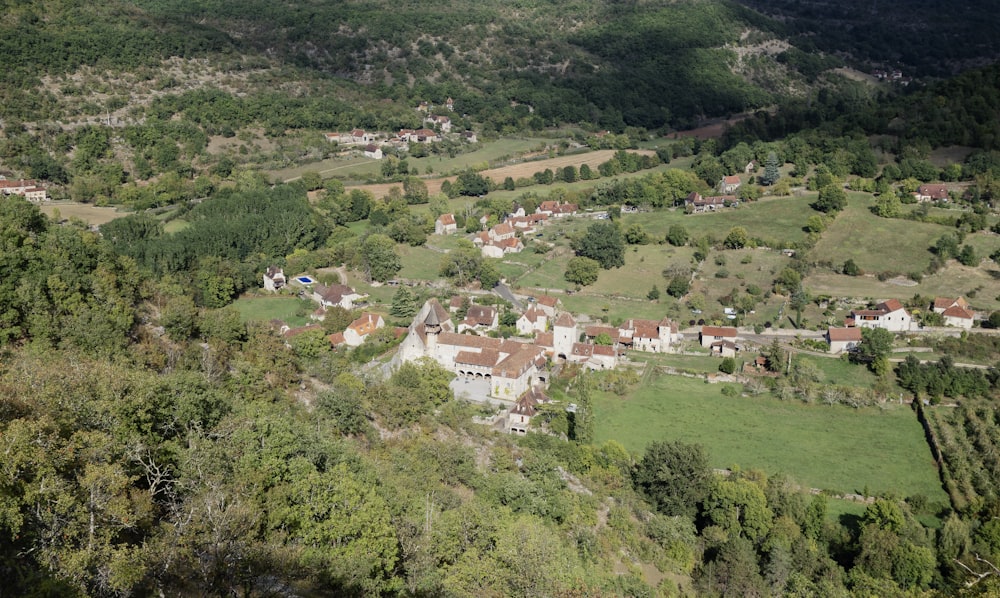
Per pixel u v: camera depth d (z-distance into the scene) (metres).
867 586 97.75
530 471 107.81
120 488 58.75
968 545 104.56
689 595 93.81
